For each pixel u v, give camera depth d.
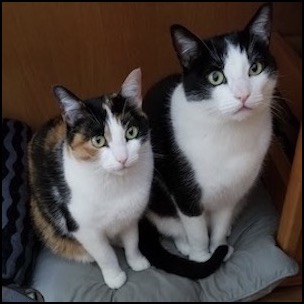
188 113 0.37
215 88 0.34
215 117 0.35
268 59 0.35
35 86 0.55
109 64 0.55
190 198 0.42
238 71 0.33
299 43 0.59
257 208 0.50
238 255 0.46
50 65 0.54
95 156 0.34
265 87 0.34
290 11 0.58
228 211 0.45
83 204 0.37
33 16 0.50
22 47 0.52
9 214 0.45
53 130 0.43
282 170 0.48
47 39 0.52
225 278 0.44
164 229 0.48
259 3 0.55
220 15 0.55
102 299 0.42
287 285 0.48
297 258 0.46
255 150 0.39
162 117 0.41
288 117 0.49
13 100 0.55
